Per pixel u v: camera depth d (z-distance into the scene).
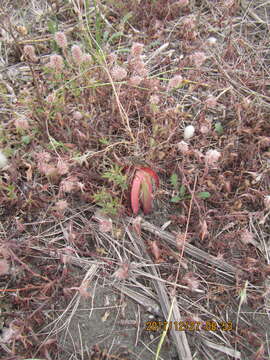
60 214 0.27
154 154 0.30
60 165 0.26
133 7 0.40
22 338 0.22
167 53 0.38
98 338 0.24
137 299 0.25
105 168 0.29
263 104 0.35
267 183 0.30
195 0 0.44
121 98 0.32
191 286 0.25
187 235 0.27
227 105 0.35
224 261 0.27
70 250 0.26
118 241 0.27
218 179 0.30
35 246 0.26
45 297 0.23
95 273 0.26
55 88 0.35
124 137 0.32
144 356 0.23
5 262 0.23
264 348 0.24
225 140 0.32
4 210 0.28
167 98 0.34
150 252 0.27
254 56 0.39
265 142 0.31
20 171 0.30
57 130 0.30
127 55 0.38
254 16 0.42
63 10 0.41
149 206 0.27
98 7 0.41
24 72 0.36
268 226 0.29
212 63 0.38
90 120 0.32
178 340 0.23
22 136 0.31
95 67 0.30
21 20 0.40
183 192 0.28
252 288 0.26
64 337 0.24
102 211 0.27
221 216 0.27
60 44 0.30
